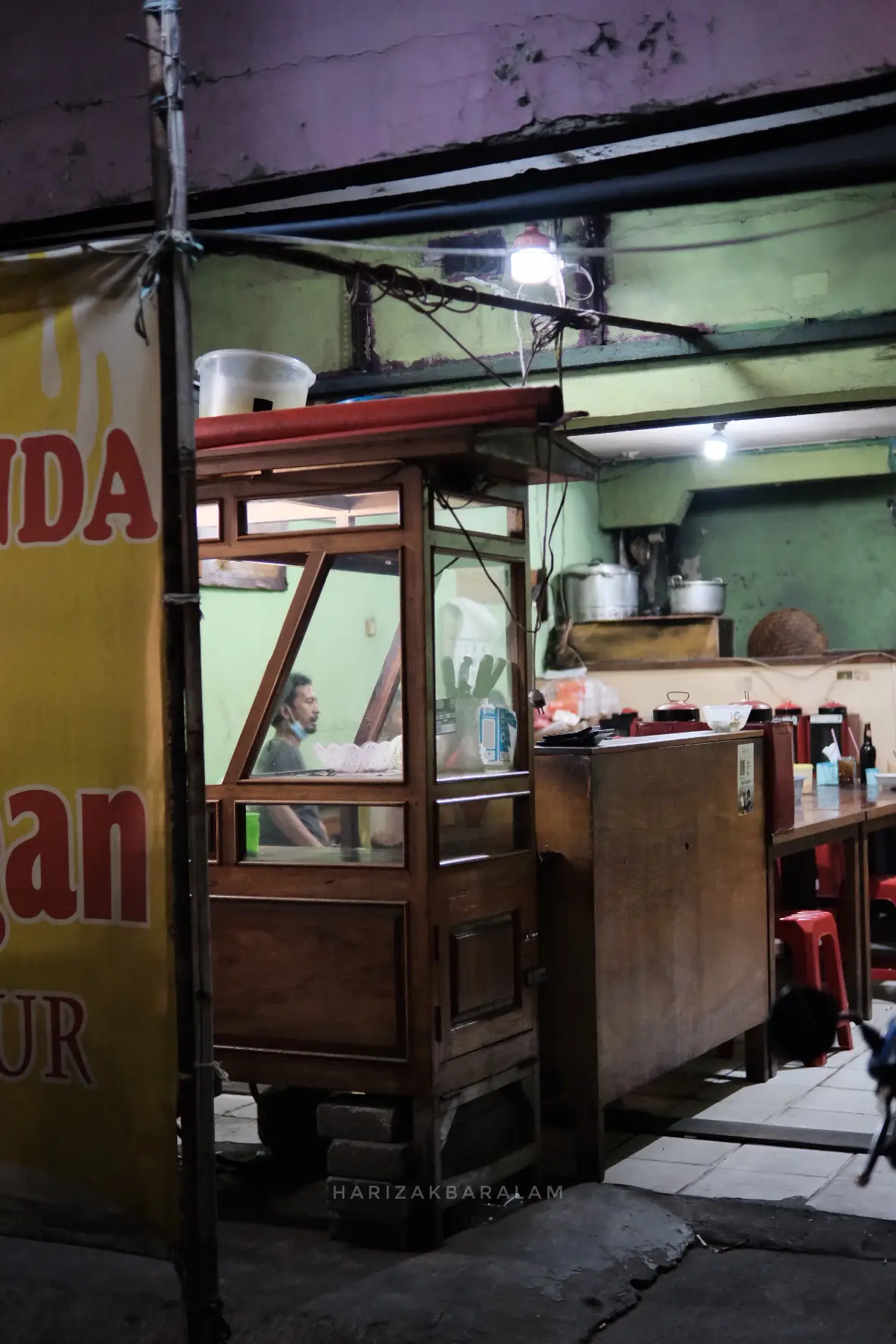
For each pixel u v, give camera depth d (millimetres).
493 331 6434
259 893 3980
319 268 4867
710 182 5820
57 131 5461
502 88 4926
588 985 4293
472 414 3607
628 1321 3217
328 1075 3859
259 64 5223
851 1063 5727
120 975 2820
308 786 3932
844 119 4754
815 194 6020
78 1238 2861
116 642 2832
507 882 4098
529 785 4207
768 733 5680
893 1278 3410
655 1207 3912
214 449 3939
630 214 6273
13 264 2893
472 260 6422
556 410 3527
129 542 2826
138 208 5398
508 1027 4082
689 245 5949
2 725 2926
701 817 5102
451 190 5387
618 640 9930
